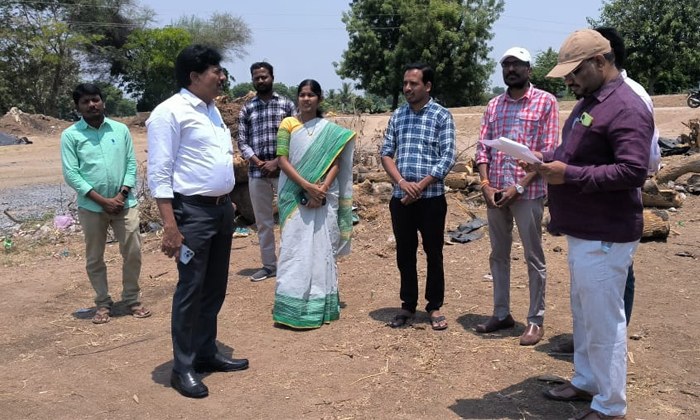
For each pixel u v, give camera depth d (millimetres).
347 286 5941
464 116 27000
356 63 44938
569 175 2986
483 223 7418
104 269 5234
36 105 46812
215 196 3803
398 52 42469
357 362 4188
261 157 6066
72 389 3889
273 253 6293
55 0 50312
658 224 6629
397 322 4801
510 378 3871
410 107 4707
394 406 3553
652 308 4973
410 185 4453
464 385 3799
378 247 7055
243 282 6148
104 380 4016
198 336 4066
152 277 6418
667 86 43500
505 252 4566
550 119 4250
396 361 4184
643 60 36562
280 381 3932
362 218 7906
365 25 44312
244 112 6191
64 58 46406
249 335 4758
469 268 6207
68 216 9180
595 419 3184
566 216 3141
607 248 3025
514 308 5125
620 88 2996
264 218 6168
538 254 4324
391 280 6035
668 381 3766
